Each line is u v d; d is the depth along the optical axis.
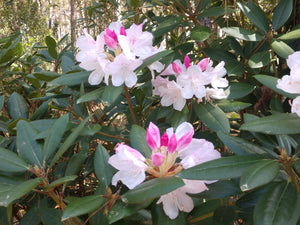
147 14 0.91
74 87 0.51
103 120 0.71
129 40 0.41
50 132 0.38
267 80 0.39
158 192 0.27
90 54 0.41
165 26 0.62
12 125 0.48
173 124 0.51
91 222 0.39
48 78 0.56
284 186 0.31
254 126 0.33
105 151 0.40
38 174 0.34
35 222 0.42
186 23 0.64
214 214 0.39
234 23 0.78
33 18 2.70
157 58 0.40
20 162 0.35
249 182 0.27
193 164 0.32
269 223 0.27
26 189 0.28
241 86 0.53
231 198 0.44
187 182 0.32
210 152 0.33
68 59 0.70
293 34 0.48
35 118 0.57
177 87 0.47
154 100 0.74
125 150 0.31
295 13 0.63
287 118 0.33
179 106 0.50
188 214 0.39
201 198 0.35
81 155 0.40
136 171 0.32
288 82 0.30
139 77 0.52
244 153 0.36
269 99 0.59
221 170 0.29
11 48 0.73
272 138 0.40
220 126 0.47
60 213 0.40
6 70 0.84
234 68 0.56
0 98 0.54
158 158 0.30
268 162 0.30
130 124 0.67
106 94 0.40
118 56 0.38
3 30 2.40
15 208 0.66
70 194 0.73
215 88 0.49
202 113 0.49
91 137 0.57
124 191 0.50
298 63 0.30
